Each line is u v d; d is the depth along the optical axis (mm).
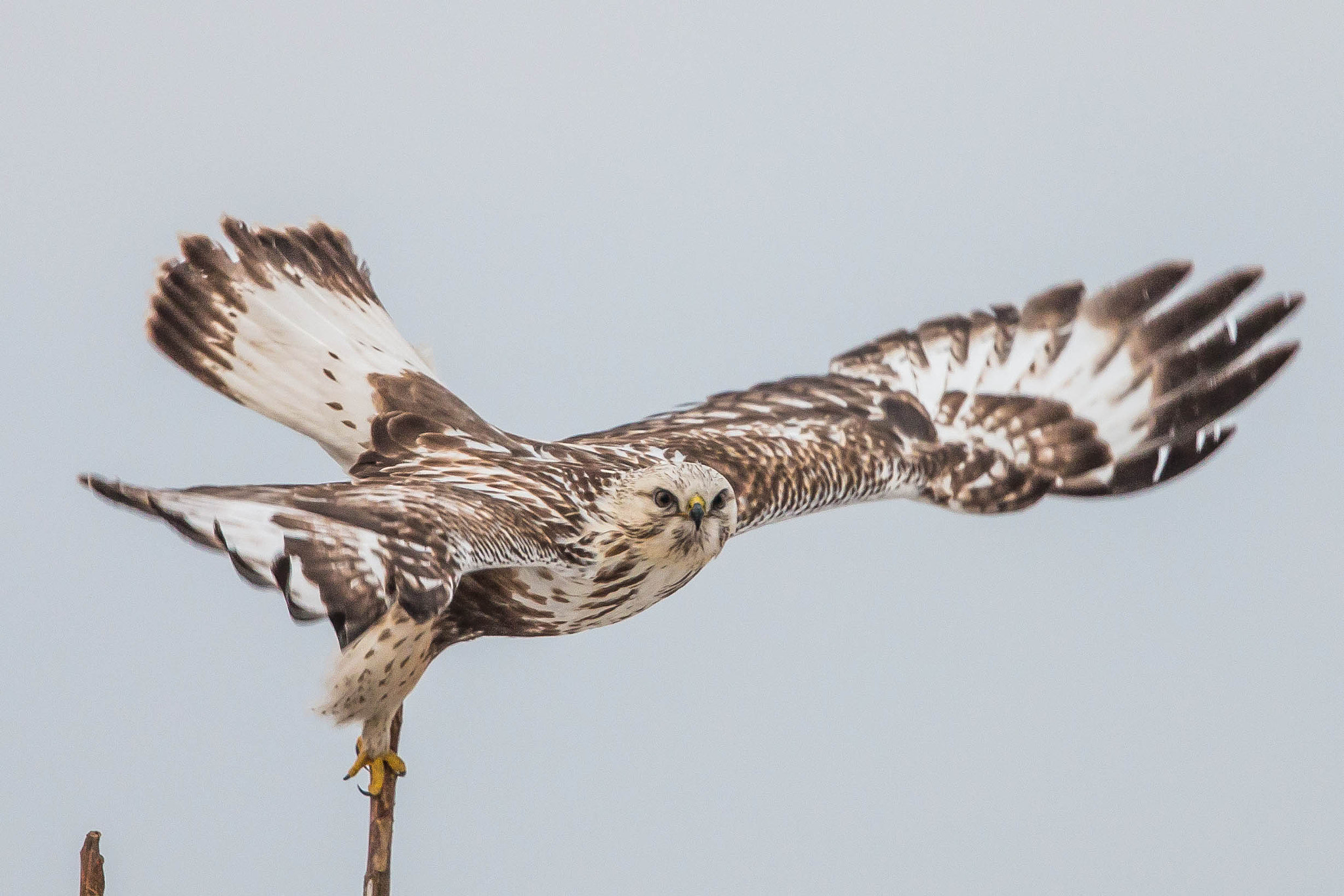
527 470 12930
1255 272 17266
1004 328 17406
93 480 9383
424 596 10180
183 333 13641
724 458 14828
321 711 12078
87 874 10578
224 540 9711
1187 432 17016
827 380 16875
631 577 12992
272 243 14094
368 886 12477
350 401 13523
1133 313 17266
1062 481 16750
